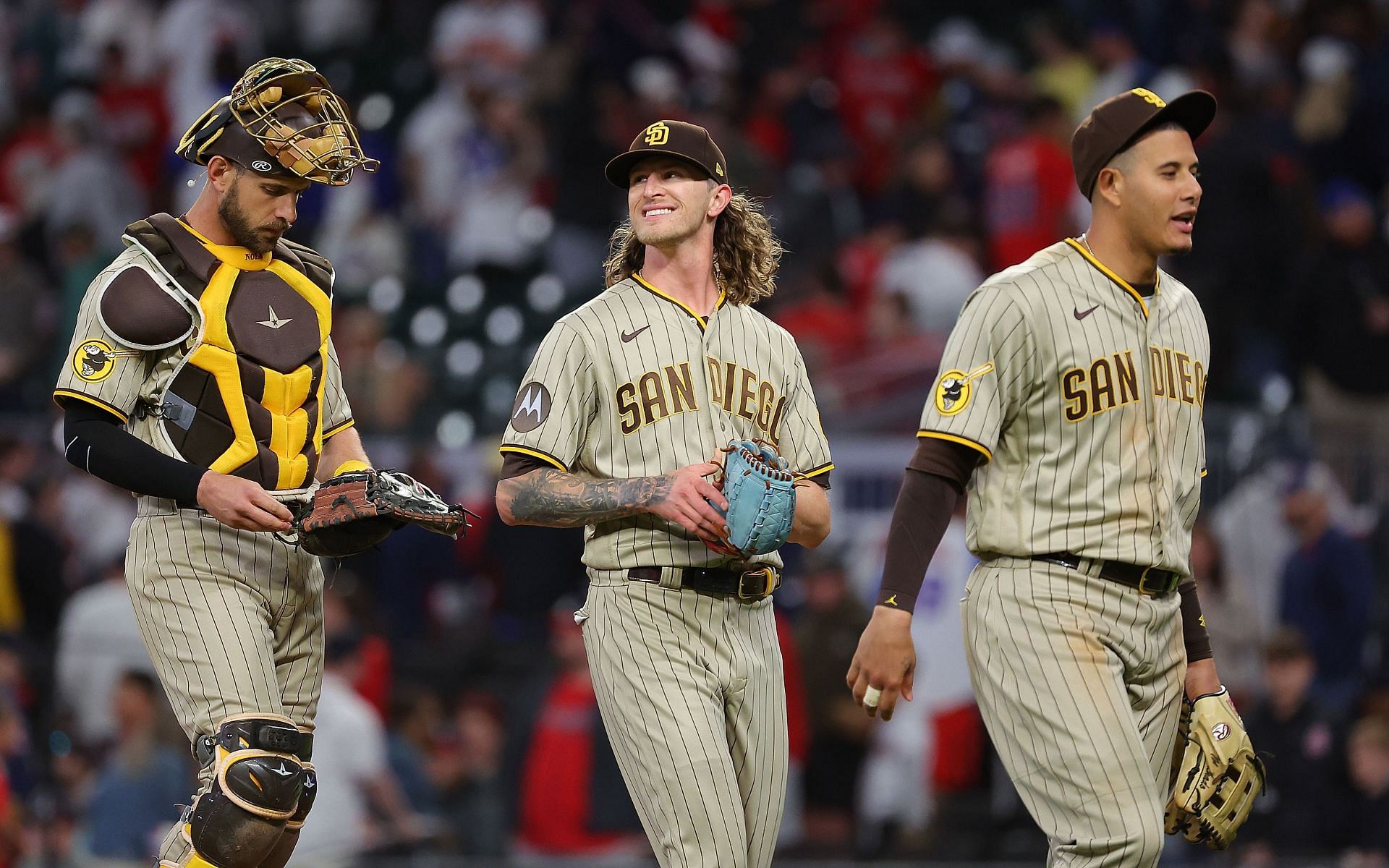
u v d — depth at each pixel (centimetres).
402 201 5316
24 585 3703
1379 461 3712
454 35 5725
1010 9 6219
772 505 1641
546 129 5281
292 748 1661
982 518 1703
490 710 3394
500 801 3316
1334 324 4344
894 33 5716
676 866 1667
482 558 3859
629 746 1694
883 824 3316
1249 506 3616
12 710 3225
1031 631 1656
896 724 3353
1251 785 1752
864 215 5066
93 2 6184
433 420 4281
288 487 1692
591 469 1733
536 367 1727
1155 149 1684
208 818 1614
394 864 3089
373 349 4341
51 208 5347
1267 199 4594
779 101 5466
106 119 5884
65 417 1659
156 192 5844
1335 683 3425
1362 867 3038
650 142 1736
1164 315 1727
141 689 3081
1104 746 1628
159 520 1673
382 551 3847
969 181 5266
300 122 1653
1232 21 5688
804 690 3384
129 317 1623
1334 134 5300
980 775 3362
